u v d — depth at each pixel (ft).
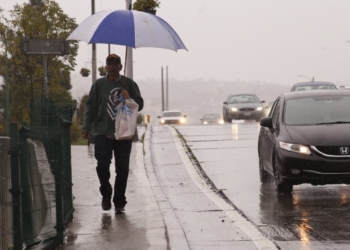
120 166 52.16
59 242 43.21
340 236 46.96
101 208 55.47
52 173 43.55
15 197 35.35
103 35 46.83
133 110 50.98
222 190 70.33
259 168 77.46
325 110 69.67
